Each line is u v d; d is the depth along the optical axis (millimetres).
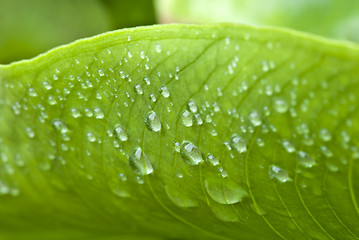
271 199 228
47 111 237
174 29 215
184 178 233
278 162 219
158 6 351
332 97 205
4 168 259
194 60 216
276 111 212
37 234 286
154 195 244
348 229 229
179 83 219
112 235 279
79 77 228
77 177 251
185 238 268
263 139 217
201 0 344
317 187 219
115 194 251
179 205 244
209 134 222
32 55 407
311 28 330
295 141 213
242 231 248
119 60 223
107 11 362
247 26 208
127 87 225
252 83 212
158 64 219
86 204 262
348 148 209
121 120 230
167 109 223
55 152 247
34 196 266
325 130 209
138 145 231
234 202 233
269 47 208
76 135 239
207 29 212
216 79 215
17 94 237
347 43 200
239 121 217
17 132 246
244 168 223
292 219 232
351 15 326
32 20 406
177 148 228
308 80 206
